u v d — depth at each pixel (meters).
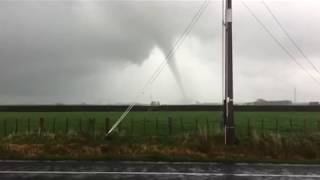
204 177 14.96
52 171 15.99
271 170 16.72
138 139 25.77
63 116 52.00
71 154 22.83
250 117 48.12
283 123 38.22
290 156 23.28
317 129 31.53
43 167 16.95
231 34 23.81
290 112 62.88
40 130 27.64
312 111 66.25
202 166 17.56
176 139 25.47
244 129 30.98
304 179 14.88
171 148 24.06
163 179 14.52
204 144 24.17
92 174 15.41
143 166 17.42
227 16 23.81
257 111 66.62
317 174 15.89
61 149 23.78
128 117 48.41
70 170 16.27
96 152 23.59
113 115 54.28
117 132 27.02
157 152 23.28
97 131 27.73
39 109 74.06
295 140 24.55
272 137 24.38
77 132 26.77
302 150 23.73
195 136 25.48
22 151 23.19
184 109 72.88
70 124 37.62
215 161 19.16
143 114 56.62
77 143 24.98
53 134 26.44
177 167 17.22
